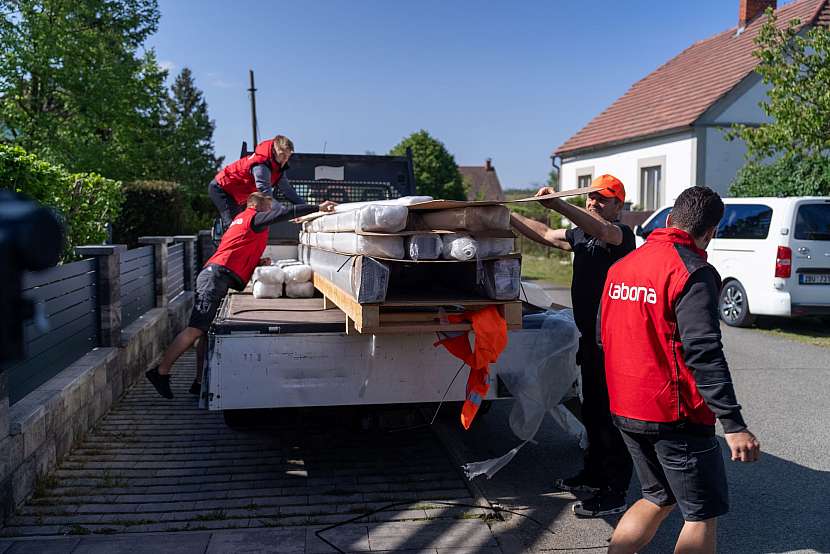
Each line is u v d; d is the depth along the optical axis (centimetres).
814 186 1273
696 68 2252
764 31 1256
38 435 427
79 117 2502
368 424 469
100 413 574
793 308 1003
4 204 122
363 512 400
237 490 431
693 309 271
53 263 123
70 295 551
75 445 504
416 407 470
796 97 1256
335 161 814
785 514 413
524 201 376
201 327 498
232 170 646
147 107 2697
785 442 545
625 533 304
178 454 498
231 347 417
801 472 482
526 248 2431
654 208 2066
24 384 452
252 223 508
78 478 446
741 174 1470
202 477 453
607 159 2277
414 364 439
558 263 2156
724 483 284
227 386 418
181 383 708
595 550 360
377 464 486
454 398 445
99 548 347
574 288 414
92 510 395
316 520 388
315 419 475
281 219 498
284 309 508
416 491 436
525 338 458
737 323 1080
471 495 430
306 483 446
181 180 5722
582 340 411
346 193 819
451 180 5209
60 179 856
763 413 622
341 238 420
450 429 579
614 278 304
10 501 382
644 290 287
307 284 579
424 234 362
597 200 408
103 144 2530
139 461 481
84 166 2420
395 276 464
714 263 1118
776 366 812
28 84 2469
